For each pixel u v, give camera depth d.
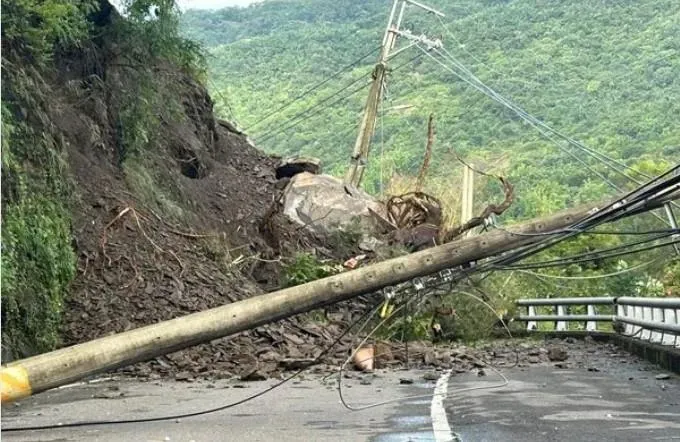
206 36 112.31
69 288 25.20
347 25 98.50
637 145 56.56
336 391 15.94
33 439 10.29
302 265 35.66
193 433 10.51
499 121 68.62
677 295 39.72
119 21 31.72
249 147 50.19
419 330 30.39
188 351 22.89
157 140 36.94
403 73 80.75
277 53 95.44
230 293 28.53
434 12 51.47
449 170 62.78
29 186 24.08
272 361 22.45
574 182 54.69
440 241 37.97
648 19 75.44
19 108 24.81
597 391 14.80
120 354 12.65
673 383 16.31
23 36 25.11
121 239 28.12
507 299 35.56
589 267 41.38
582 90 68.69
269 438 9.91
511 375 18.64
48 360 12.09
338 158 74.62
